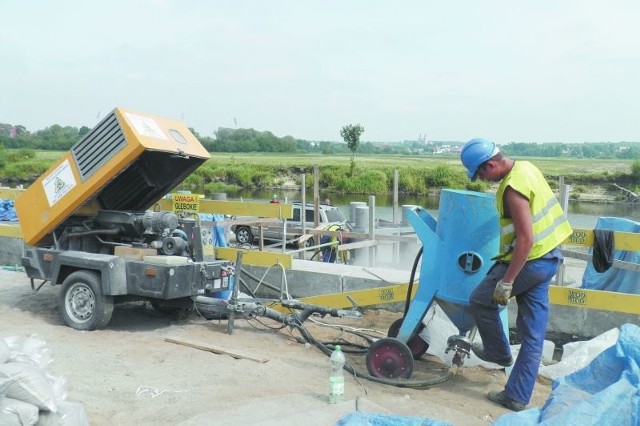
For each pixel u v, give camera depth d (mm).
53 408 4043
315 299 7660
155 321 8125
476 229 5746
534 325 5375
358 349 7059
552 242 5262
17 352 4367
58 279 7922
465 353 5910
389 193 66188
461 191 5973
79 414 4234
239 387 5531
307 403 5027
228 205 9430
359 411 4809
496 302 5215
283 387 5586
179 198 9602
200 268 7586
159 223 7660
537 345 5371
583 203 52125
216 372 5938
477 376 6336
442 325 6832
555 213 5332
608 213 42125
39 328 7434
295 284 9281
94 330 7445
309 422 4527
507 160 5402
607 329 7383
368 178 67062
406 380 5926
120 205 8453
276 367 6207
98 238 8148
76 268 7855
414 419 4176
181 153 7707
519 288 5293
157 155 7859
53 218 7941
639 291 7406
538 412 3941
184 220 8117
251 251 8805
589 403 3668
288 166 75938
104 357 6281
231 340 7230
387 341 6008
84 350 6504
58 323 7797
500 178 5395
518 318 5480
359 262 14578
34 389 3990
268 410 4824
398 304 8688
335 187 67938
